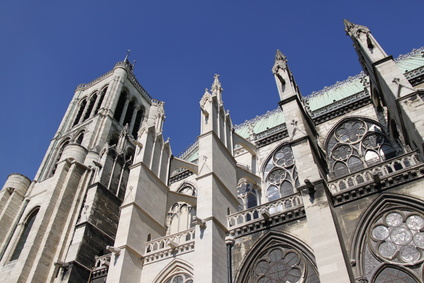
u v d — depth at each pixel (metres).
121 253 26.98
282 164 37.12
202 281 21.75
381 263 19.12
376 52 28.09
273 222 24.16
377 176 21.44
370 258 19.59
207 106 34.34
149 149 35.81
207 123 32.50
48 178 52.22
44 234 37.69
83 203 42.25
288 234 22.86
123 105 67.31
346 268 18.00
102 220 38.66
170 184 45.53
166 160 37.72
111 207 40.94
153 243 29.23
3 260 41.06
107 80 71.62
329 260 18.69
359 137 33.97
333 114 37.28
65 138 61.25
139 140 36.56
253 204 35.28
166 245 28.36
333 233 19.66
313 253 21.09
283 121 47.03
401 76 24.77
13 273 33.88
